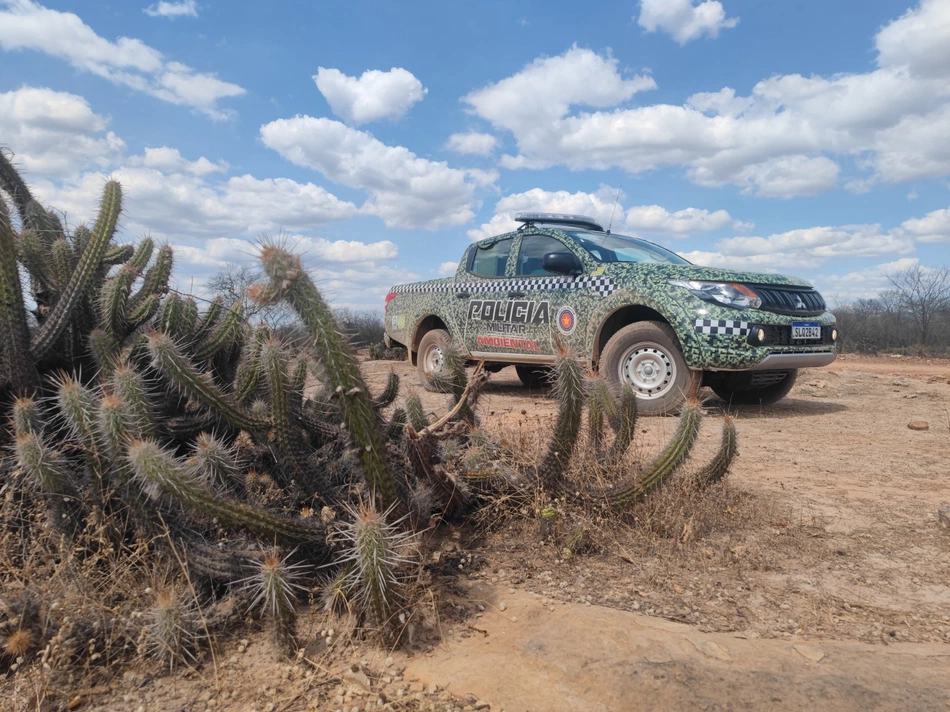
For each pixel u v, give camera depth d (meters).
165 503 2.62
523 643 2.38
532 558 3.12
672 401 6.64
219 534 2.91
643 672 2.14
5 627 2.36
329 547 2.65
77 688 2.22
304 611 2.63
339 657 2.36
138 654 2.33
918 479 4.56
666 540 3.31
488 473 3.46
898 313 21.09
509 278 8.28
